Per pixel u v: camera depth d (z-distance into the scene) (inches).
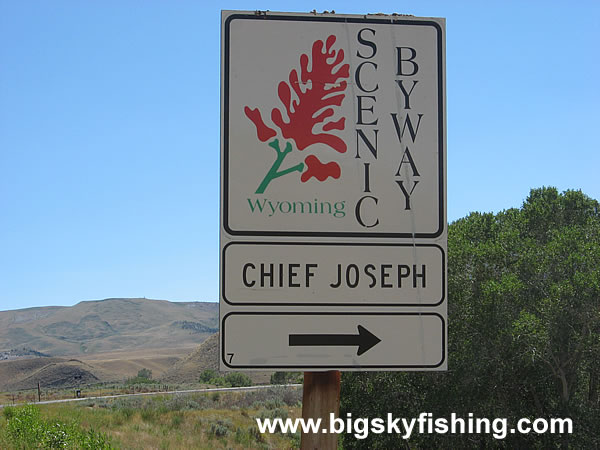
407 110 163.2
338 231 159.8
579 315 651.5
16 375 5236.2
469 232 827.4
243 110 160.1
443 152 162.9
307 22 163.3
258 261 157.9
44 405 1608.0
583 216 845.2
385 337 159.2
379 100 162.9
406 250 160.7
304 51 162.6
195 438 1246.9
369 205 160.6
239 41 161.5
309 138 160.7
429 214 161.6
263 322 157.2
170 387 2613.2
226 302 156.7
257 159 159.3
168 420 1370.6
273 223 158.6
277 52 161.9
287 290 157.9
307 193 159.9
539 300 689.0
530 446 693.3
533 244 726.5
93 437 791.1
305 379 160.9
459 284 709.3
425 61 164.7
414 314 160.1
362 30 164.1
